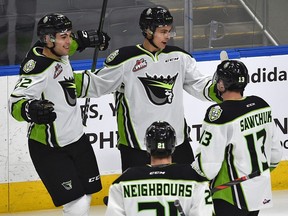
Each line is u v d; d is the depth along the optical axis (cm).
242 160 1174
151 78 1347
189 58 1370
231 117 1160
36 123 1239
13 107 1253
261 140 1186
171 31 1341
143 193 1003
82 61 1670
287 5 1723
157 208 1002
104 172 1670
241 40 1722
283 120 1730
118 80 1352
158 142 1023
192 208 1006
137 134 1356
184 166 1020
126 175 1012
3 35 1633
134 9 1662
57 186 1328
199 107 1686
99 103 1648
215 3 1695
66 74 1314
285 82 1723
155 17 1315
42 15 1638
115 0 1658
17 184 1656
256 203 1188
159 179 1004
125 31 1669
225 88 1185
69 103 1320
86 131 1653
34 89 1273
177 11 1686
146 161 1355
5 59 1642
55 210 1669
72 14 1650
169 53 1351
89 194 1358
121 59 1346
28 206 1667
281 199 1684
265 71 1714
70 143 1334
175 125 1361
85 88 1344
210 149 1152
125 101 1358
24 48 1642
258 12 1717
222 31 1708
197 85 1368
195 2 1689
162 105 1351
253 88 1716
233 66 1178
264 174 1188
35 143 1330
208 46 1708
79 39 1378
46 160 1328
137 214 1005
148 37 1338
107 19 1659
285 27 1733
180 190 1003
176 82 1356
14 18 1630
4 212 1659
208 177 1158
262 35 1725
